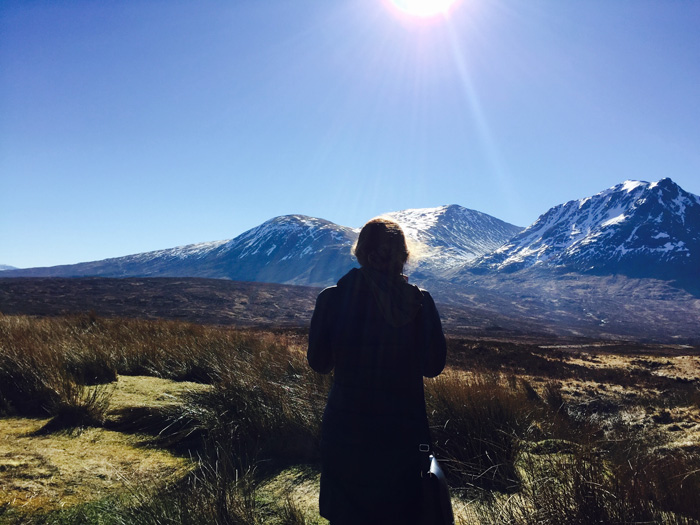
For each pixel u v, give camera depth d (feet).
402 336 6.85
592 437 13.66
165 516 9.12
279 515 9.87
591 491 8.95
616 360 69.77
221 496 9.85
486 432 12.85
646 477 10.20
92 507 9.80
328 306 7.22
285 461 12.89
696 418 25.04
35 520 9.20
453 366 46.32
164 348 26.13
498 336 201.36
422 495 6.51
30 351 20.12
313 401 15.49
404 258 7.20
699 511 9.08
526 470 11.16
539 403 21.83
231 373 17.60
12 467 11.34
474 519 9.61
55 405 15.60
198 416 14.79
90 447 13.19
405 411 6.74
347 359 6.92
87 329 34.88
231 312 195.52
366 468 6.58
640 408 29.04
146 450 13.33
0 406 16.07
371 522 6.53
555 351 83.66
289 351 25.59
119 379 21.17
